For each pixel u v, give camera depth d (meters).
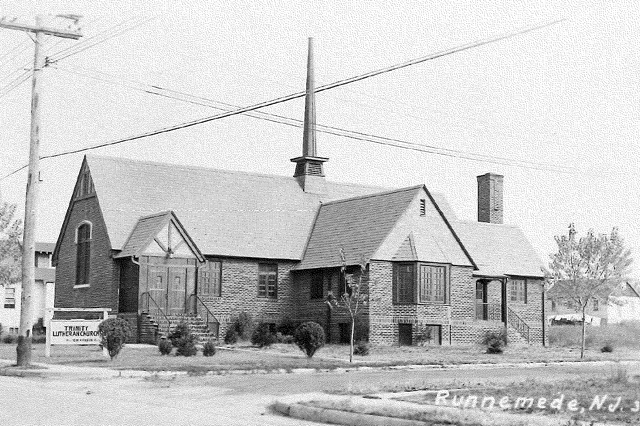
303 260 51.06
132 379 25.84
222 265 49.03
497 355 39.81
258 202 53.16
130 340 44.22
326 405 16.97
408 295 45.62
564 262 40.03
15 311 65.75
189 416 16.39
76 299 50.12
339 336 47.44
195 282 46.38
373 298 45.12
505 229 58.09
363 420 15.48
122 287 46.62
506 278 52.94
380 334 45.09
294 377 26.53
